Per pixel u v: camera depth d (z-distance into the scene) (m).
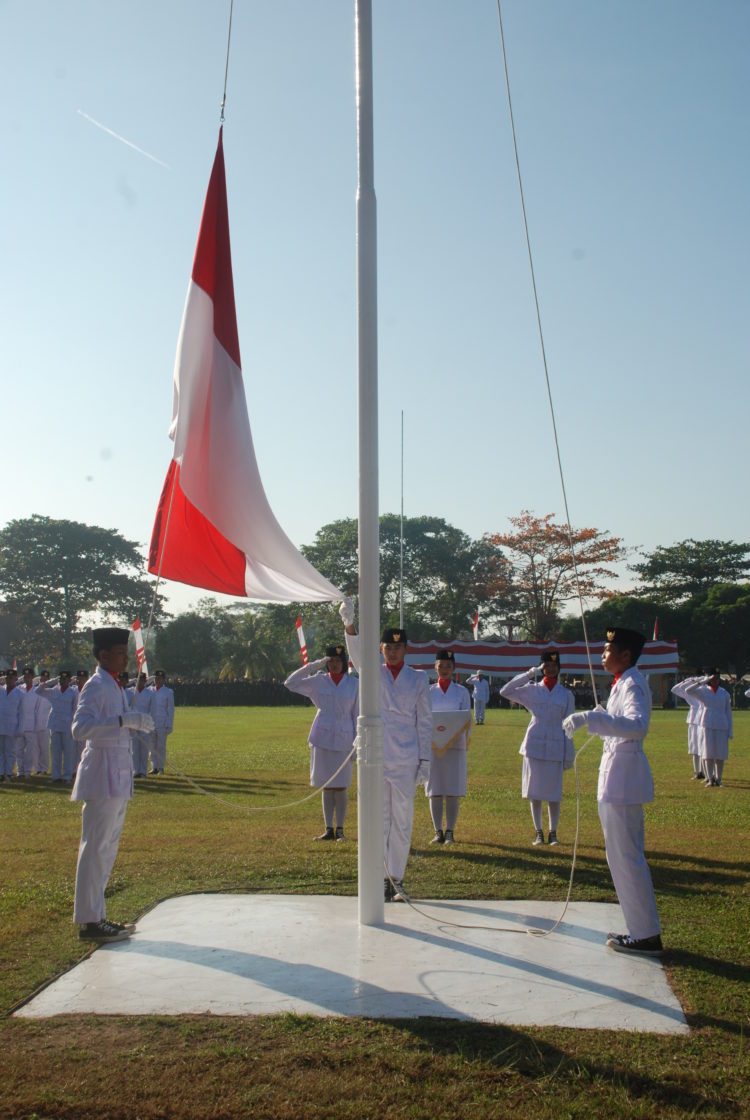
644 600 70.62
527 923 7.08
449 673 11.34
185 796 15.72
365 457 7.20
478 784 17.12
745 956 6.23
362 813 7.03
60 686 19.75
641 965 6.03
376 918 6.96
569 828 12.14
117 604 84.06
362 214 7.32
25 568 80.94
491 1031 4.94
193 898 7.84
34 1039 4.85
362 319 7.26
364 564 7.16
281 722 41.19
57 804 15.00
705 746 17.70
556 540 72.06
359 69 7.40
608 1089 4.29
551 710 11.04
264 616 80.81
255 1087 4.32
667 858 9.73
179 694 68.00
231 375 8.34
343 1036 4.86
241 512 8.09
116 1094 4.25
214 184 8.54
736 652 68.12
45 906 7.54
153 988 5.58
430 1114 4.09
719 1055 4.66
